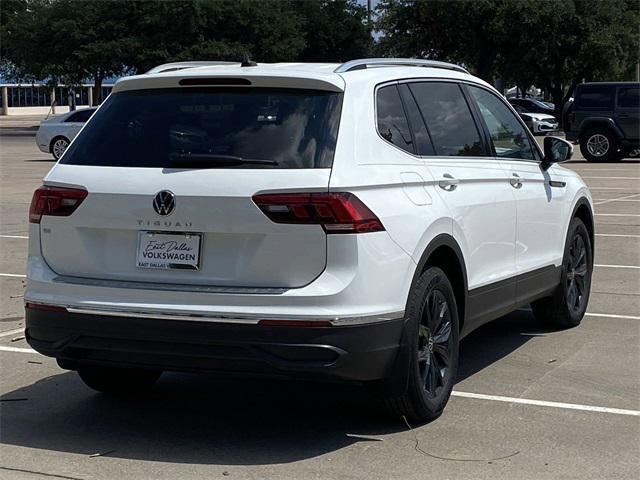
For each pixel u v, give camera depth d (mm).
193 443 5434
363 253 4973
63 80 54031
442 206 5734
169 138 5316
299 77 5270
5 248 12703
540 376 6695
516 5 44062
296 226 4895
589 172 23797
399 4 47375
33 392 6445
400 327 5250
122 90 5629
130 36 48031
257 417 5898
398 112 5762
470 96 6695
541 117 40062
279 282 4941
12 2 63125
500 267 6621
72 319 5254
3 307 9094
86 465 5090
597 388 6398
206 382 6688
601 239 13086
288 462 5105
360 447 5324
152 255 5141
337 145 5102
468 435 5500
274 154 5059
